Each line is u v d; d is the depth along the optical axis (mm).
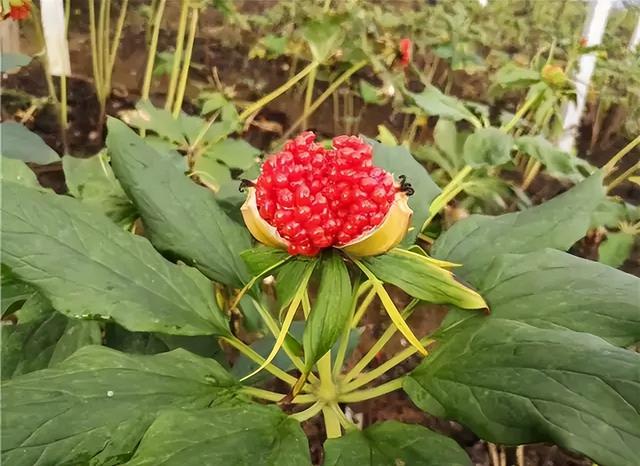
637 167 279
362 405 226
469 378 146
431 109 263
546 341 143
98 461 136
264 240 149
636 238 261
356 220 140
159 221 187
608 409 125
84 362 155
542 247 193
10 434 134
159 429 135
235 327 242
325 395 183
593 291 163
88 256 165
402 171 208
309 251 145
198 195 195
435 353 163
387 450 144
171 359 166
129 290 166
